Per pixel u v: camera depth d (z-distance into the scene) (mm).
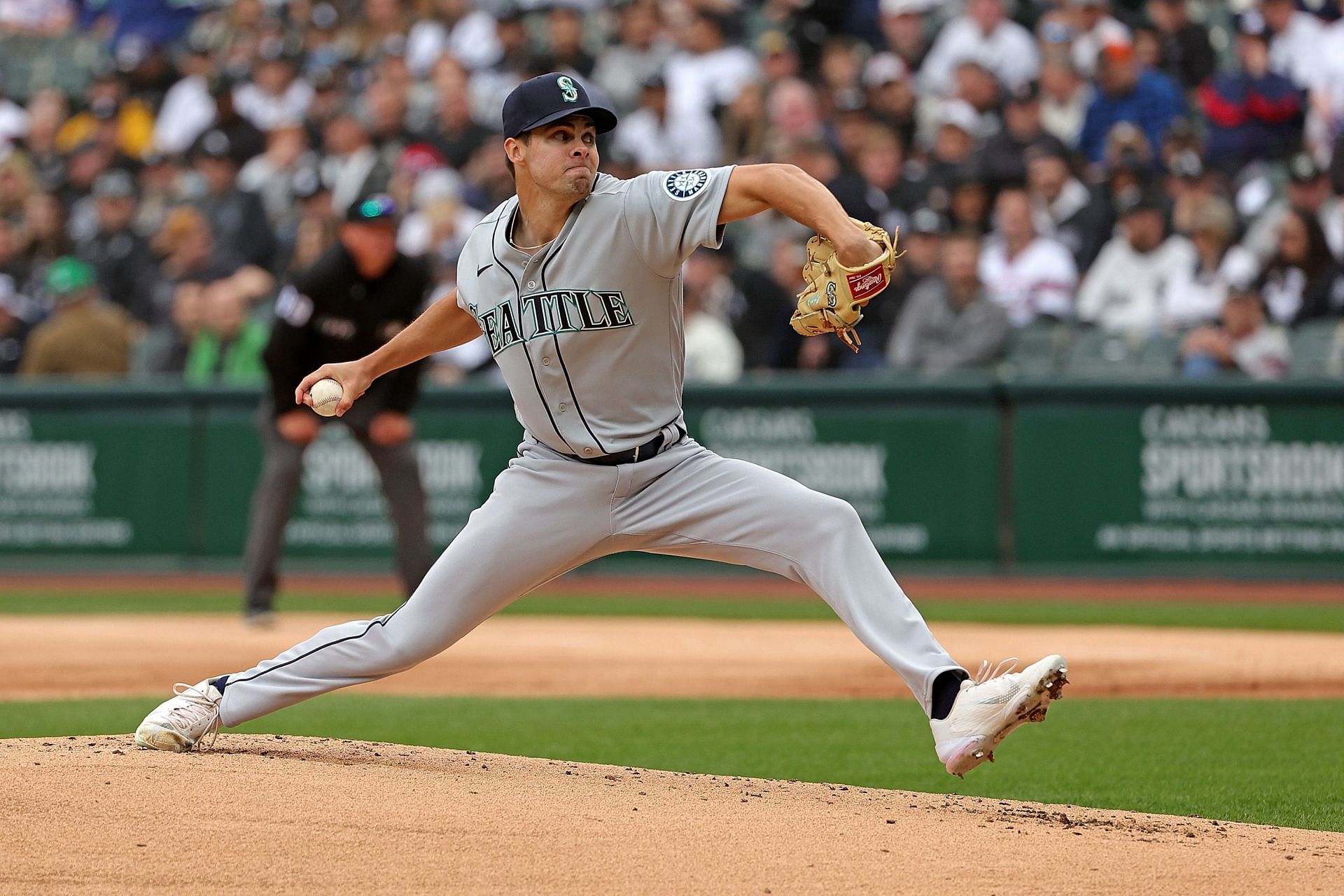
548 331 13375
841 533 13359
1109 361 43125
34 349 47031
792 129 49656
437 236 48312
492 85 54781
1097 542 41312
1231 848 12273
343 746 15500
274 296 51312
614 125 13297
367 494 44031
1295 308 43594
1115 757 18719
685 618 36125
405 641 14156
